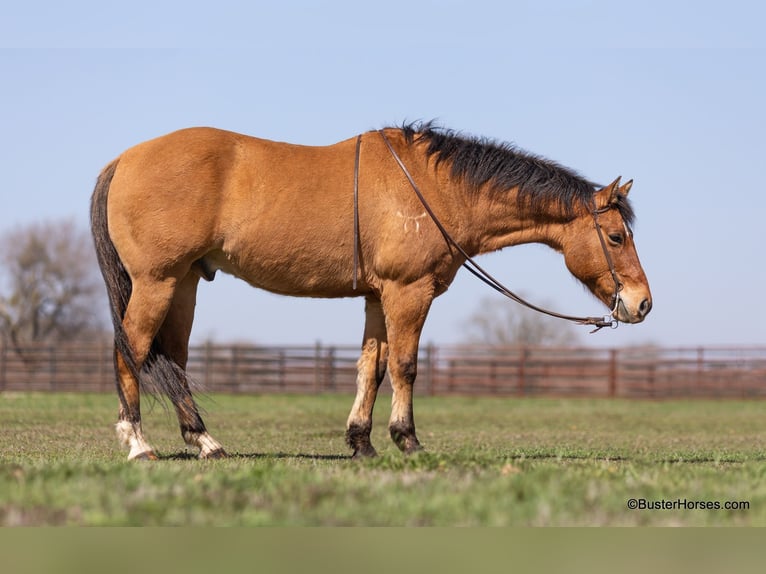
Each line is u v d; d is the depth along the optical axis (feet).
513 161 44.09
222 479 28.96
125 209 40.93
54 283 272.31
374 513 24.88
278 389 144.87
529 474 30.96
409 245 41.73
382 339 44.21
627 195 44.73
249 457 45.16
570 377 145.59
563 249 45.16
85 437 59.16
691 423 87.81
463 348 146.61
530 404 122.42
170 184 40.60
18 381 151.74
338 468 33.96
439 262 42.57
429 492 27.22
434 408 111.55
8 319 269.85
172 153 40.96
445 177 42.98
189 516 24.03
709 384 141.69
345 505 25.57
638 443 62.08
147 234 40.70
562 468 34.83
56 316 274.16
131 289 42.19
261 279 42.57
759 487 30.48
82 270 275.59
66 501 25.20
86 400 117.29
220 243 41.57
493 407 114.62
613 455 49.39
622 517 25.39
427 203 42.24
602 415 100.01
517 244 45.32
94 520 23.40
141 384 41.93
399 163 42.37
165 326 43.37
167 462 38.34
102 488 26.71
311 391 144.46
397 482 28.73
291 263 41.93
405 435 41.93
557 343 302.25
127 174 41.16
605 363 144.05
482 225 44.04
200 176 40.75
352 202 41.75
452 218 42.98
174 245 40.73
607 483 29.58
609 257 44.39
